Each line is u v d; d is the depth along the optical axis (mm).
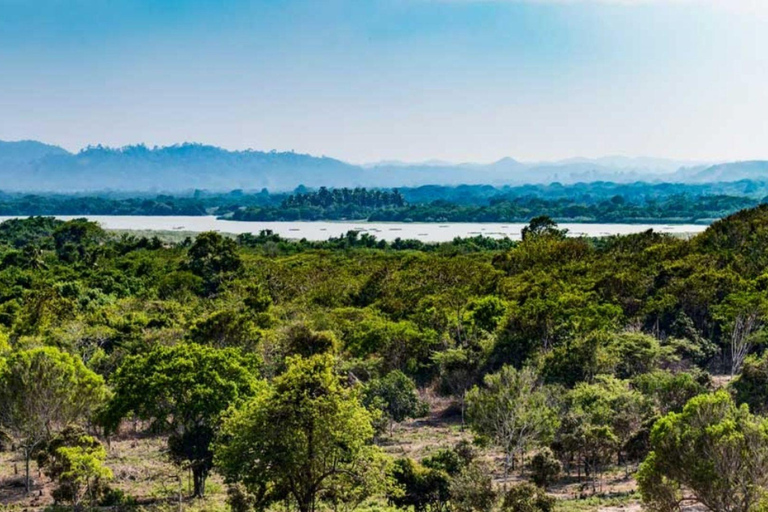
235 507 37781
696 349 79062
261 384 50875
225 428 38438
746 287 88625
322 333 75625
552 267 113375
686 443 34750
